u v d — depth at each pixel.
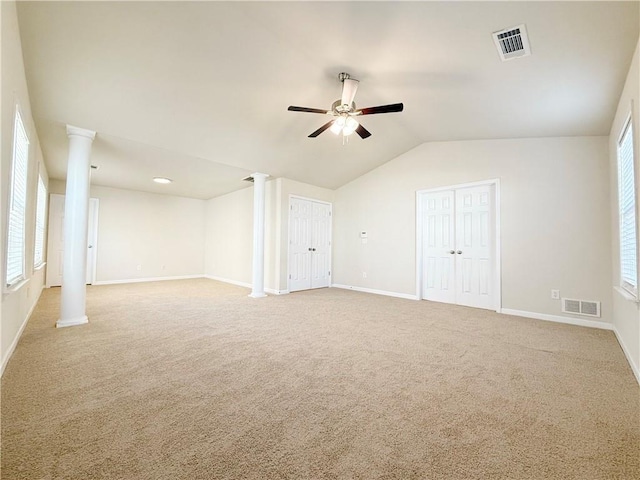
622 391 1.91
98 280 6.40
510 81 2.69
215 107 3.28
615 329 3.17
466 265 4.59
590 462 1.27
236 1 2.04
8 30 1.75
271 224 5.71
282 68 2.76
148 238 7.11
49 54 2.32
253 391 1.85
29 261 3.23
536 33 2.05
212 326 3.30
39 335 2.89
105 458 1.25
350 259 6.19
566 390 1.92
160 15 2.14
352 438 1.41
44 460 1.24
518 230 4.01
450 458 1.29
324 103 3.37
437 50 2.40
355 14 2.10
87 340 2.77
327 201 6.44
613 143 3.14
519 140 4.04
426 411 1.66
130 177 5.72
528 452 1.33
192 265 7.85
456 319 3.72
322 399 1.77
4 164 1.84
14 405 1.65
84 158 3.29
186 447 1.33
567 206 3.68
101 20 2.12
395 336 3.00
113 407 1.65
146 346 2.63
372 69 2.78
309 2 2.02
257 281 5.14
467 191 4.61
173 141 3.89
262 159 4.74
